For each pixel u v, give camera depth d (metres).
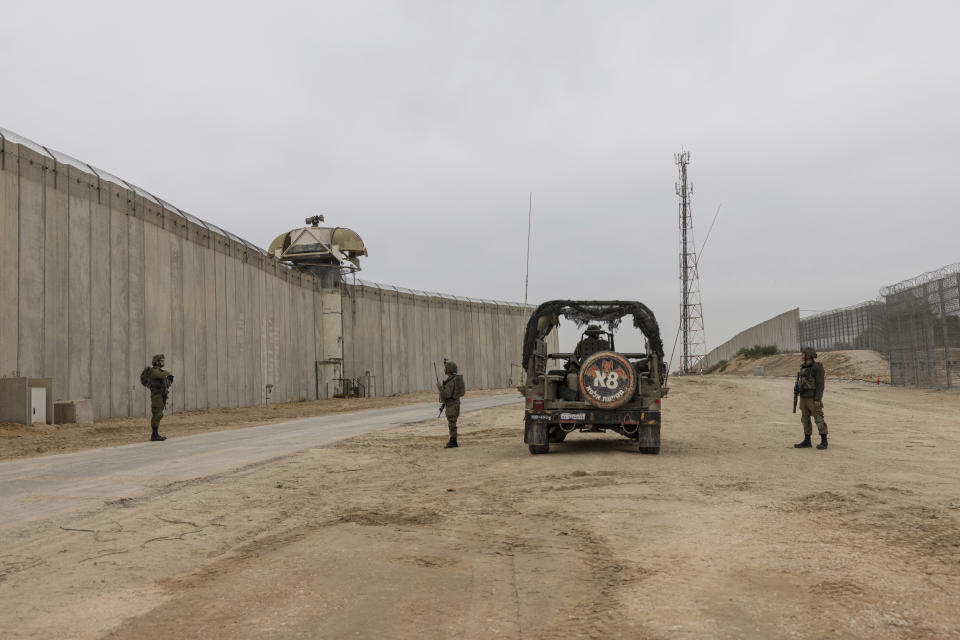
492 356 84.94
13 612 4.28
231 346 42.06
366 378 64.12
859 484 8.83
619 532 6.33
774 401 29.81
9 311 22.92
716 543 5.81
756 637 3.64
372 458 13.15
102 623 4.03
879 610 4.05
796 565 5.05
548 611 4.13
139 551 5.92
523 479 9.95
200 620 4.05
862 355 60.56
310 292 58.94
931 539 5.80
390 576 4.95
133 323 30.67
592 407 12.91
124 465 12.62
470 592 4.54
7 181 23.19
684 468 10.65
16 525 7.12
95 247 28.11
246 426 25.23
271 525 7.01
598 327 14.43
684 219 85.12
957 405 26.97
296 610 4.20
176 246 35.31
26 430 20.88
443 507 7.85
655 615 4.02
